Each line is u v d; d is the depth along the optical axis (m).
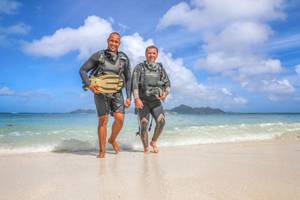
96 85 4.59
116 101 4.88
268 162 3.92
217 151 5.13
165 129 9.39
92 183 2.86
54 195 2.50
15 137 6.93
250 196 2.35
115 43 4.74
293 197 2.32
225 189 2.56
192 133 8.20
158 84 5.16
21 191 2.63
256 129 10.05
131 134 7.91
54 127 10.23
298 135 8.34
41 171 3.47
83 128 9.83
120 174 3.26
